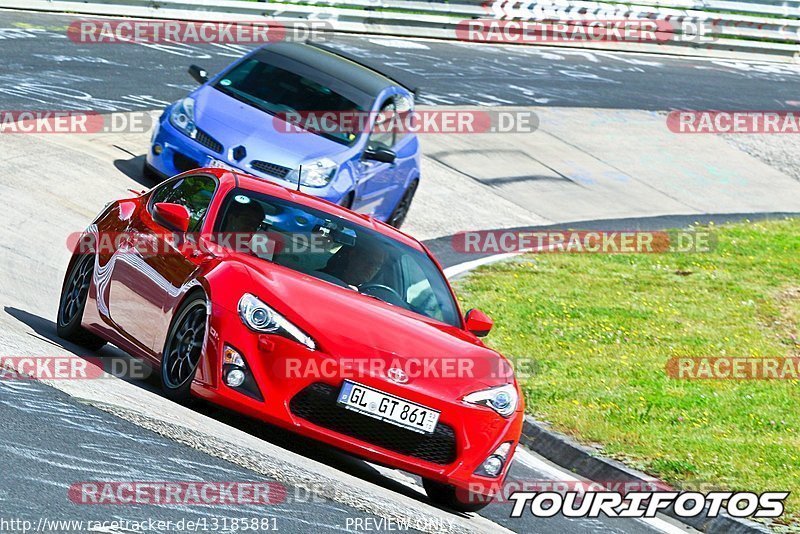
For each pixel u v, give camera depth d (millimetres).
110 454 19984
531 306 50938
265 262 26641
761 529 29797
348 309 25453
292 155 48781
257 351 23719
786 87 117188
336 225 29359
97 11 82062
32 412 21281
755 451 35375
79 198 49344
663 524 30219
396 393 23875
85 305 31000
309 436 23594
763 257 66062
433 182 70188
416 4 103375
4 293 35094
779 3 129250
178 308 25797
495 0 110062
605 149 86938
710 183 86688
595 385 40594
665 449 34531
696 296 56500
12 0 78875
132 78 69875
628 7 121438
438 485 25797
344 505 20906
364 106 52938
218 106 50719
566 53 114750
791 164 94875
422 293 28797
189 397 24906
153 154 50656
